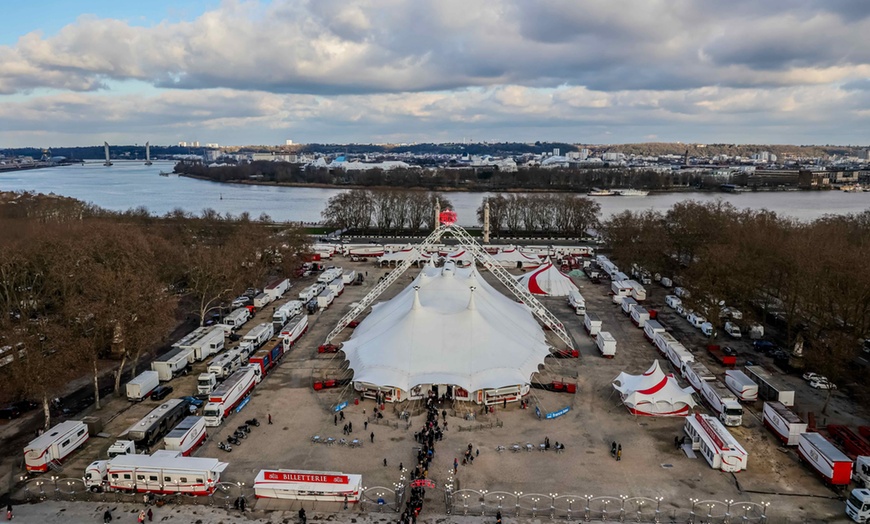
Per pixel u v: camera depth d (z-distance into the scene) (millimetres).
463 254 196000
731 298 120938
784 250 117625
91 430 76375
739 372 94312
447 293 110938
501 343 92812
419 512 60000
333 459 71000
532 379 96688
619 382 92500
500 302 115125
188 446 71438
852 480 66938
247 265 147375
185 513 60219
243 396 87312
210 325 125375
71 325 88188
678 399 83750
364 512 60594
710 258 122438
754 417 83750
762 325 120062
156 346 114375
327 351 109938
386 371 86875
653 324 117562
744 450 69938
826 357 84938
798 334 104438
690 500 63031
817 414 83938
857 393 91812
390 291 157250
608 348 107500
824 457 66500
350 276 166625
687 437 76500
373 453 72625
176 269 136125
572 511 60969
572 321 131750
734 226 159375
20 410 83125
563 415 83875
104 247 124562
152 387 91375
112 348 106812
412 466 69562
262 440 75875
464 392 87188
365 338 99312
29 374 73938
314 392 91688
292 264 166250
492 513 60562
